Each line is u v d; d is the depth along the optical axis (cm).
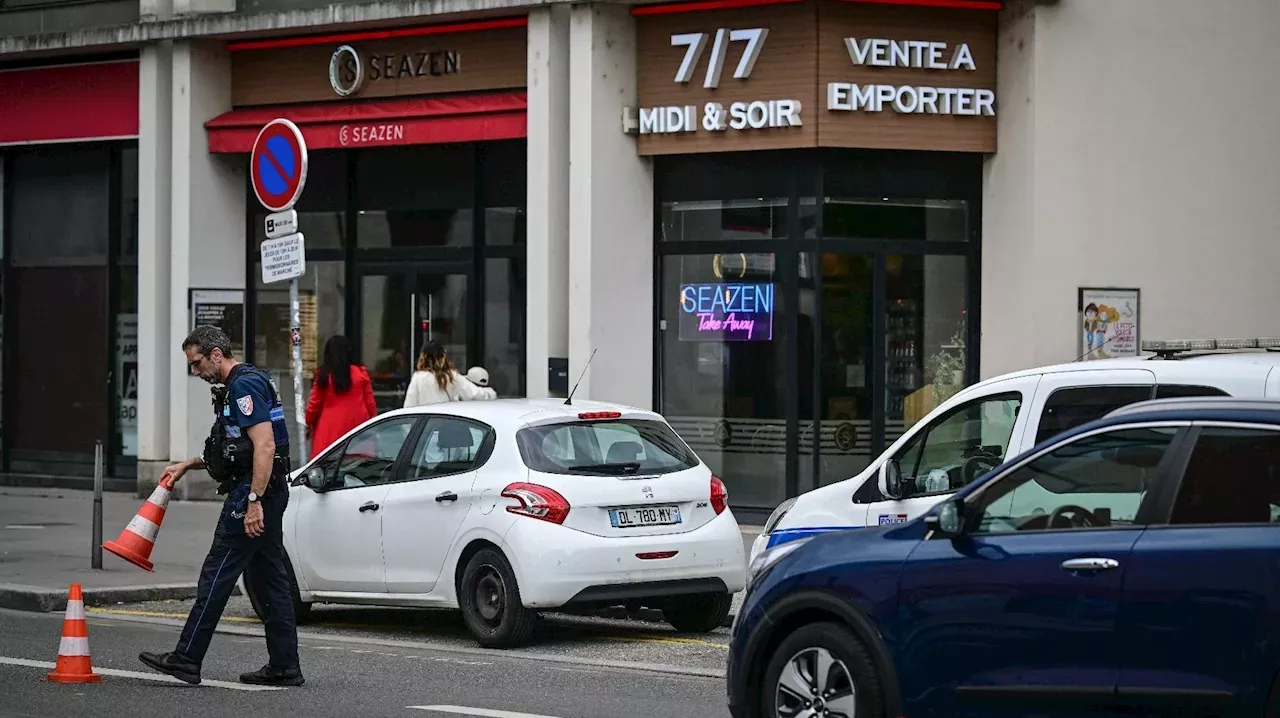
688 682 1278
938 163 2278
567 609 1489
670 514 1470
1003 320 2255
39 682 1256
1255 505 816
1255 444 827
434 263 2534
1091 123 2239
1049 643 851
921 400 2284
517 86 2412
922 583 894
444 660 1395
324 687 1249
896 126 2219
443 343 2530
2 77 2889
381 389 2583
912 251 2280
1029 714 858
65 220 2897
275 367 2692
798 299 2269
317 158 2627
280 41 2606
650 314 2350
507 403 1543
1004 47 2247
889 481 1227
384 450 1573
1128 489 856
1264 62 2328
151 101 2694
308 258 2642
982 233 2288
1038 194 2209
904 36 2214
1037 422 1176
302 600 1612
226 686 1248
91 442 2891
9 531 2312
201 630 1238
